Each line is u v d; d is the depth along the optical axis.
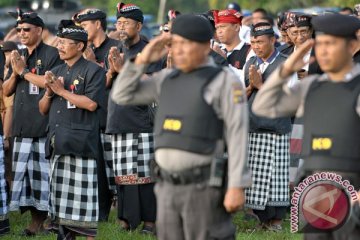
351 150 11.13
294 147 19.17
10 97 20.14
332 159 11.20
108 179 19.41
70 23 16.56
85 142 16.09
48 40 23.92
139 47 18.36
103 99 16.33
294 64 11.34
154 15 89.00
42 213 18.53
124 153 18.25
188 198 11.51
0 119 17.52
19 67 18.03
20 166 18.44
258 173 18.62
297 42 18.66
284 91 11.56
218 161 11.41
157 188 11.80
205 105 11.37
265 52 18.28
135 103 12.05
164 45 12.01
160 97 11.66
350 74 11.34
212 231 11.55
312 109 11.37
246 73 18.64
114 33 22.62
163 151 11.54
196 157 11.40
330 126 11.21
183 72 11.64
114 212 20.84
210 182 11.42
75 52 16.45
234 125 11.28
